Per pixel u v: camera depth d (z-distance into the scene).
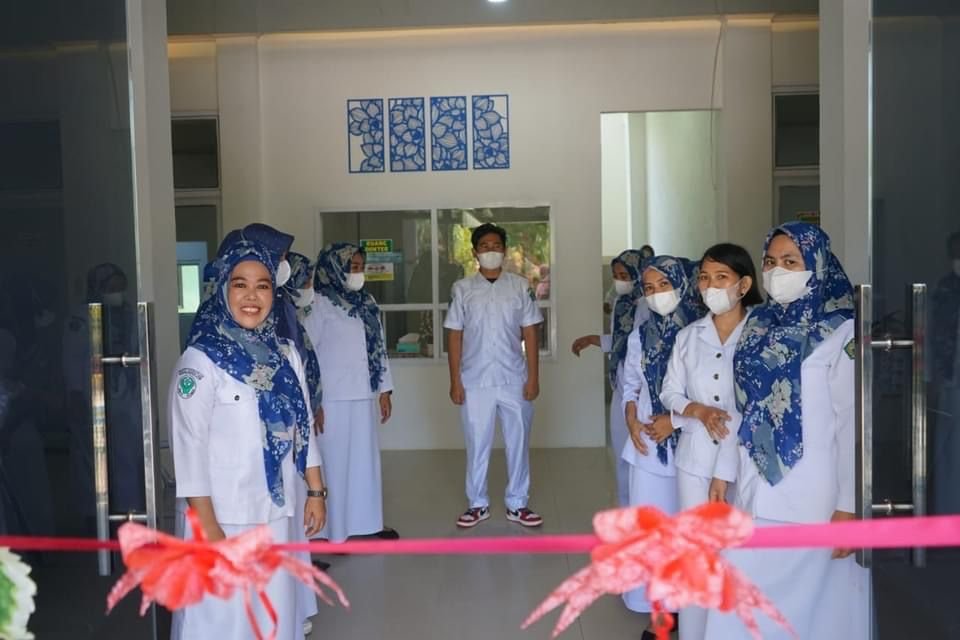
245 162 7.02
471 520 5.08
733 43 6.84
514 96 7.02
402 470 6.48
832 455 2.46
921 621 2.16
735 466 2.70
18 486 2.17
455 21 6.67
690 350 2.89
